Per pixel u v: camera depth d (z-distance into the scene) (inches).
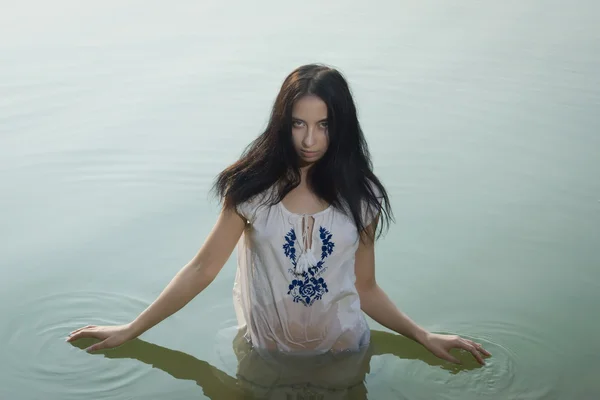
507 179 184.7
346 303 114.8
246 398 111.0
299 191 110.7
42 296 136.6
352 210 110.2
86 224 161.9
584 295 141.8
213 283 143.4
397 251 155.4
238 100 222.1
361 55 256.4
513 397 114.0
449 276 147.5
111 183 179.6
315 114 102.7
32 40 269.6
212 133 203.2
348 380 113.7
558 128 209.6
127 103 220.8
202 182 179.6
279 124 105.0
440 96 228.7
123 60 251.9
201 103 220.4
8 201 171.0
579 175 186.4
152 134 202.7
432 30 283.4
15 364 119.4
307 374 113.8
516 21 295.1
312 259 109.4
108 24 288.0
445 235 161.3
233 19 293.7
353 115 106.3
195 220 163.8
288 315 112.4
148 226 161.3
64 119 211.3
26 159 189.8
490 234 161.9
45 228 160.2
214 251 114.7
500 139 203.9
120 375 117.4
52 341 124.8
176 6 310.8
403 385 114.8
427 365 120.3
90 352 122.0
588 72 244.1
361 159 110.7
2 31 277.9
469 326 132.0
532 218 168.1
